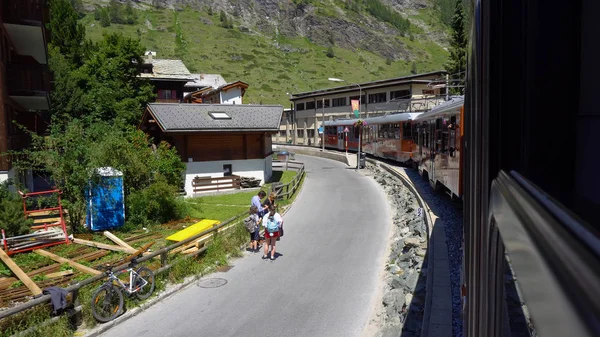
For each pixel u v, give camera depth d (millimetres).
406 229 15148
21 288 10484
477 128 2553
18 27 20250
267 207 13961
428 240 12297
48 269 11812
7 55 20938
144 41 151250
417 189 20266
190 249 12914
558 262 801
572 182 1657
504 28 1891
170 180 21812
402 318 8273
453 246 11258
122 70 37688
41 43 23188
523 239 1138
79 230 15930
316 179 29828
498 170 1958
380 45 199375
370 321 8852
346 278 11320
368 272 11719
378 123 35812
